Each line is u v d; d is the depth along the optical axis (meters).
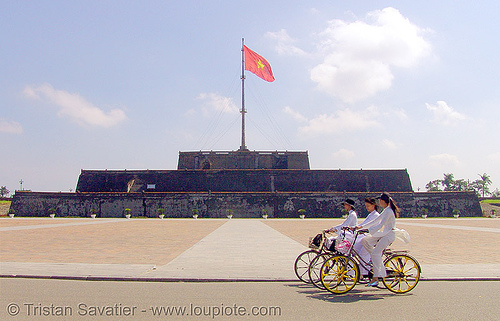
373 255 9.05
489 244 18.95
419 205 58.72
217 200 57.53
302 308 7.52
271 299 8.20
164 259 13.55
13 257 13.90
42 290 8.85
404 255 9.16
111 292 8.70
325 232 9.94
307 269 10.12
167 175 64.31
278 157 70.56
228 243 19.02
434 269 11.59
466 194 59.56
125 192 57.97
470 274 10.80
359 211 57.84
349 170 65.06
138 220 46.84
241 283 9.84
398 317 6.92
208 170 64.50
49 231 26.31
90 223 37.72
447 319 6.81
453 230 28.86
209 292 8.80
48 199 57.38
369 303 7.95
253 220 48.69
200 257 14.05
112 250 16.08
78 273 10.67
